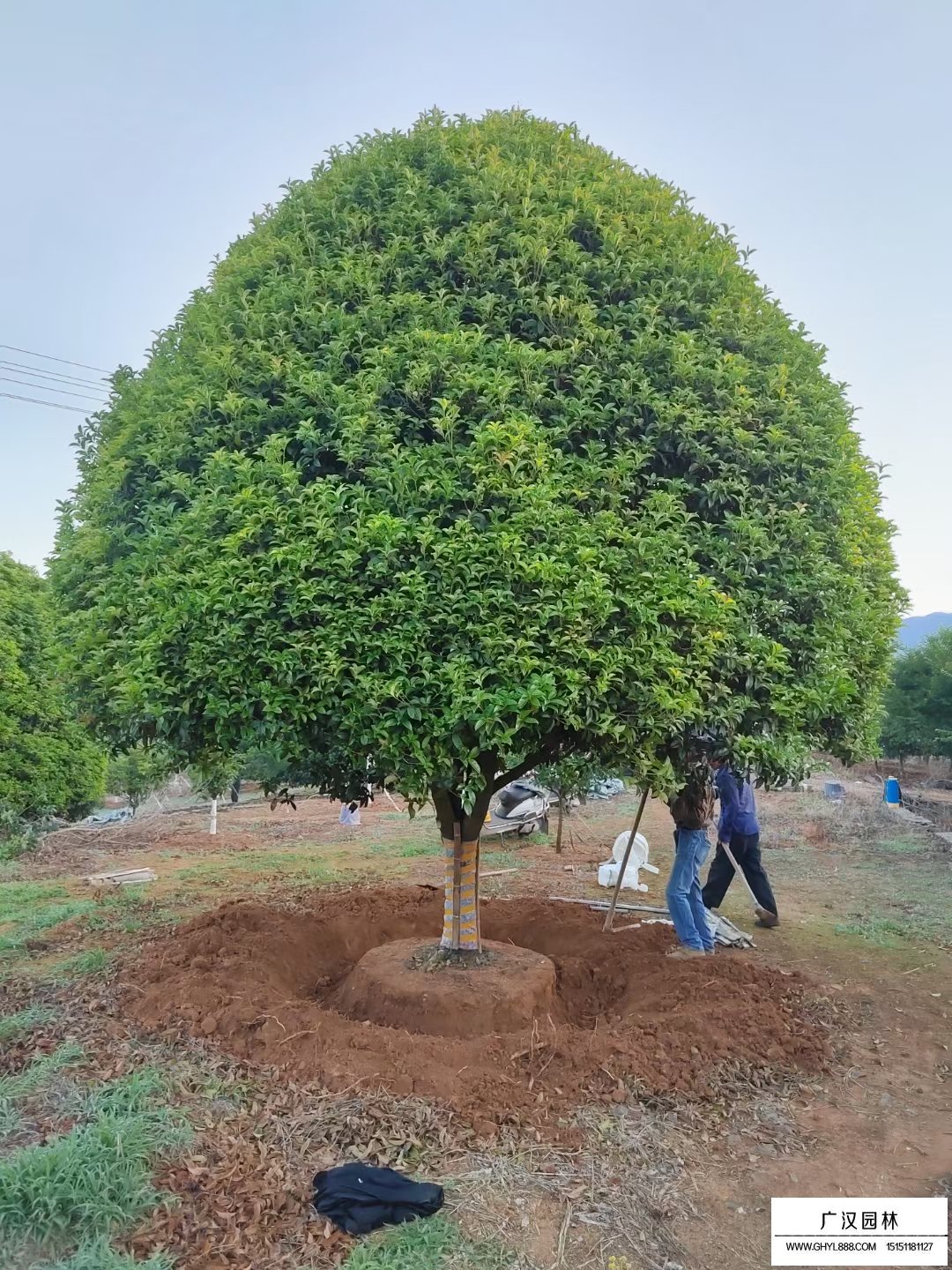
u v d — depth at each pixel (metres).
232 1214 3.13
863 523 5.62
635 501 4.65
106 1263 2.83
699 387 4.86
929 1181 3.53
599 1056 4.37
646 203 5.61
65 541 5.53
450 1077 4.13
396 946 5.89
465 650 3.97
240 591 4.04
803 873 9.56
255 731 4.23
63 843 11.54
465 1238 3.07
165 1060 4.30
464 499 4.21
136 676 4.20
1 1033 4.70
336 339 4.72
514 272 4.91
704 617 4.28
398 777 4.25
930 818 13.47
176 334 5.63
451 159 5.50
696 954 5.95
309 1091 3.99
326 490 4.13
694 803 6.16
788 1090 4.26
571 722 3.95
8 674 11.43
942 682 19.62
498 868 10.03
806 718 4.86
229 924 6.36
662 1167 3.56
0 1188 3.10
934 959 6.44
